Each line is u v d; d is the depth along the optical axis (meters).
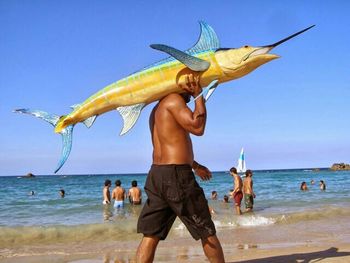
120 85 4.50
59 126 4.68
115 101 4.53
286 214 12.99
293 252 6.52
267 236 9.25
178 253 7.36
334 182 48.09
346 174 85.12
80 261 6.95
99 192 34.69
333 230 9.98
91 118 4.67
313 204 18.69
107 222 12.23
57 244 8.94
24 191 39.06
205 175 5.03
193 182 4.33
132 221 12.51
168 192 4.26
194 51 4.39
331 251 6.47
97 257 7.31
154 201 4.36
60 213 16.83
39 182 69.19
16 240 9.38
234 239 8.89
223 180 58.56
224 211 16.22
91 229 10.38
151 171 4.41
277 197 23.84
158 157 4.39
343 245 7.29
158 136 4.40
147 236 4.41
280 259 5.96
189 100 4.58
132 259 7.09
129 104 4.51
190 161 4.39
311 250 6.67
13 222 14.01
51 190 40.47
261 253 6.60
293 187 36.75
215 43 4.36
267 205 18.66
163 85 4.37
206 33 4.40
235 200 15.15
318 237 8.88
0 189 44.38
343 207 15.66
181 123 4.26
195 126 4.19
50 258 7.29
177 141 4.33
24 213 17.19
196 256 7.04
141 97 4.45
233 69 4.26
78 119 4.66
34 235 9.74
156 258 6.84
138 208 17.67
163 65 4.38
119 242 9.13
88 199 24.33
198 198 4.32
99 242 9.16
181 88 4.35
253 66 4.29
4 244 8.95
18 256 7.53
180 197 4.23
